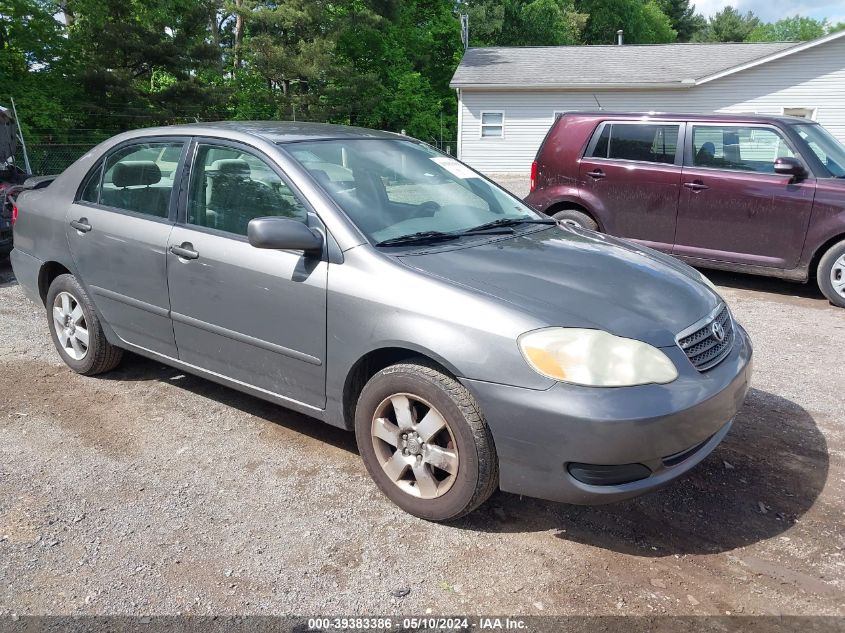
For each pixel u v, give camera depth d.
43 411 4.18
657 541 3.01
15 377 4.70
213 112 26.22
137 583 2.69
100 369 4.64
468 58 27.75
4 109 9.52
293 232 3.18
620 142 7.85
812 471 3.62
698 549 2.96
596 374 2.68
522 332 2.76
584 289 3.06
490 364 2.78
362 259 3.18
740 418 4.25
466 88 24.75
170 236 3.88
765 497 3.37
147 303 4.07
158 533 3.00
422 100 33.06
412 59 35.72
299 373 3.44
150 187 4.12
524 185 21.97
